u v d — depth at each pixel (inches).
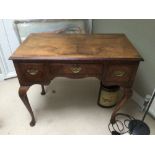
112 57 41.3
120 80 45.9
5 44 74.0
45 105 64.3
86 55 42.1
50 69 43.8
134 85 66.5
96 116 59.4
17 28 73.2
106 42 50.4
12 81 80.3
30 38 52.7
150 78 57.3
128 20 60.8
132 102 66.1
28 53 42.8
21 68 43.2
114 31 70.5
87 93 71.3
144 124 51.9
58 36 54.7
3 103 65.2
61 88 74.2
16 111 61.4
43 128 54.6
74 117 58.9
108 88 57.6
